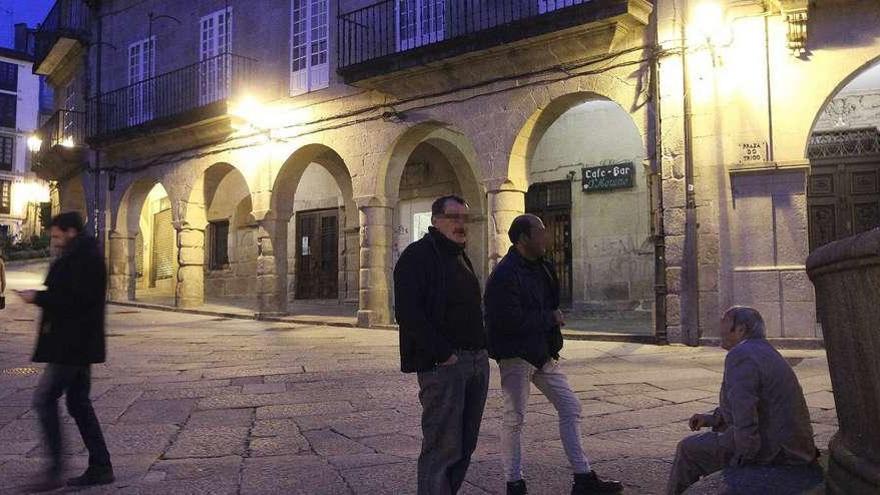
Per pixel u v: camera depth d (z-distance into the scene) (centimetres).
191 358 1006
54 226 443
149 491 427
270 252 1612
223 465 487
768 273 1007
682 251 1055
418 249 356
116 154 1975
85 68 2127
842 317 243
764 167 1010
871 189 1238
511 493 405
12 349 1091
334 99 1509
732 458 354
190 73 1820
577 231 1605
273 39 1644
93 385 794
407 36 1398
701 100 1058
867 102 1248
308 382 812
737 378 347
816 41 1003
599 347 1057
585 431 571
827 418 585
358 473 459
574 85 1166
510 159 1227
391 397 724
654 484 431
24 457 511
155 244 2492
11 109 4553
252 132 1645
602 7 1069
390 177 1436
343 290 1948
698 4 1061
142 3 1992
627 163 1542
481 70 1257
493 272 415
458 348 352
